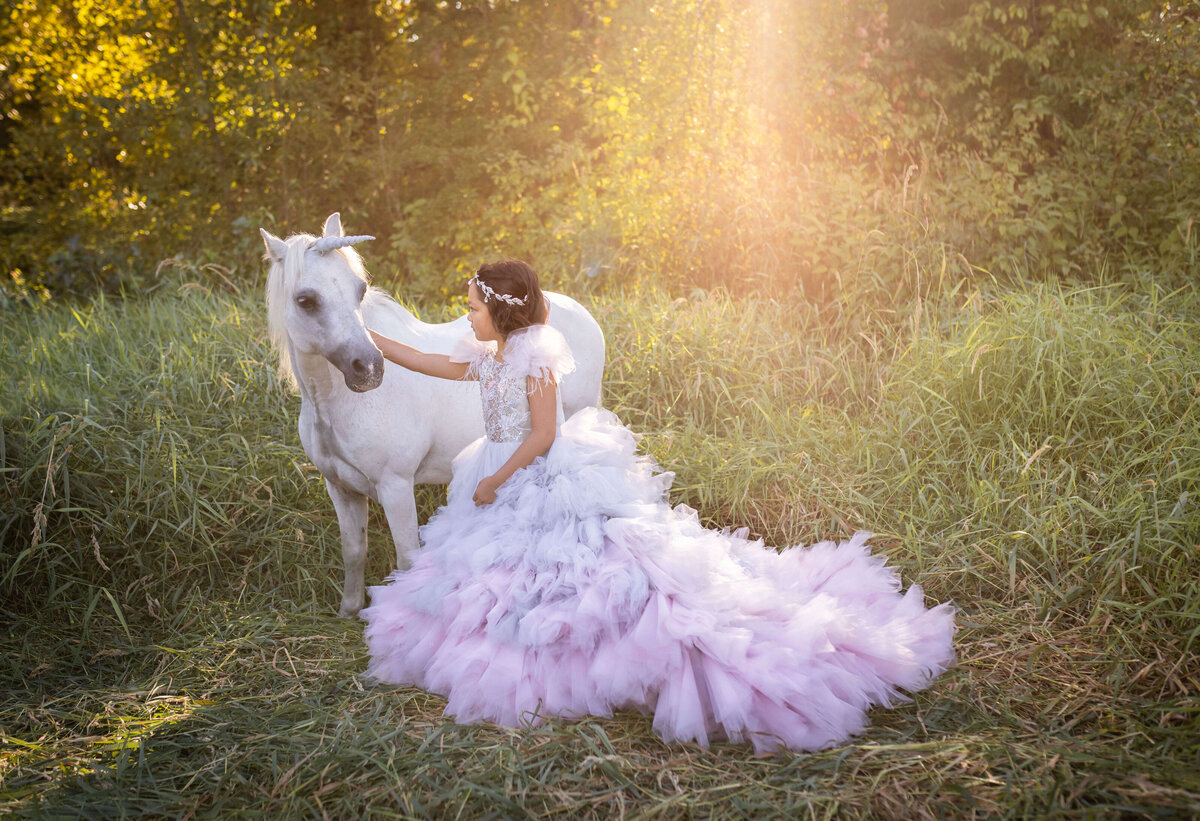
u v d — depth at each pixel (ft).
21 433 12.24
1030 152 22.95
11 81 28.68
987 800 6.55
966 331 14.57
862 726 7.66
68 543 11.41
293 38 25.03
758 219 19.49
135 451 12.69
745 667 7.47
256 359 15.30
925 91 23.18
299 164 25.52
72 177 27.96
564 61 24.58
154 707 8.65
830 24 22.81
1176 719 7.57
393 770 7.21
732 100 21.49
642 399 15.10
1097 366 12.76
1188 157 20.13
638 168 21.52
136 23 25.50
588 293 19.44
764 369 15.26
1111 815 6.24
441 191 24.93
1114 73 21.70
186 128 25.05
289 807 6.89
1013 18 23.93
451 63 26.23
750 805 6.59
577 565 7.93
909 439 13.00
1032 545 10.59
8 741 7.98
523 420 8.75
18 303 20.89
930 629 8.79
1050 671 8.59
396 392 9.89
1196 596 8.96
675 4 21.47
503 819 6.63
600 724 7.82
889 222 18.83
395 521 10.21
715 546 8.52
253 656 9.66
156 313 18.01
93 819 6.85
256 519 12.30
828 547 9.67
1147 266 18.72
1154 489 10.12
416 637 8.79
